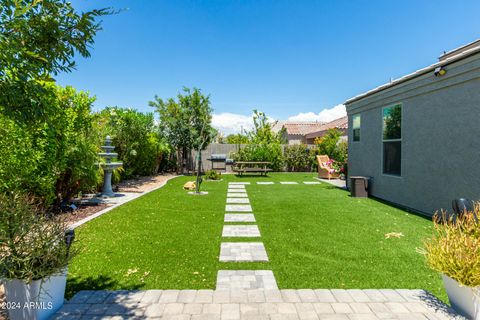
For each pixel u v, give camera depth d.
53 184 6.02
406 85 6.94
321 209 6.82
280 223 5.50
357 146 9.77
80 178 7.05
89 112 7.25
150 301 2.63
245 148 18.25
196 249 4.03
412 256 3.78
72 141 6.46
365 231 4.95
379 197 8.30
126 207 6.95
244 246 4.17
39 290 2.27
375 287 2.93
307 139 25.77
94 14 2.36
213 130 16.73
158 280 3.06
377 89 8.12
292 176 15.56
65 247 2.47
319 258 3.71
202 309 2.50
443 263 2.45
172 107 17.05
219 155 17.77
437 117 5.94
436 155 5.97
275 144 18.67
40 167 5.59
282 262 3.58
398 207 7.10
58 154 6.02
